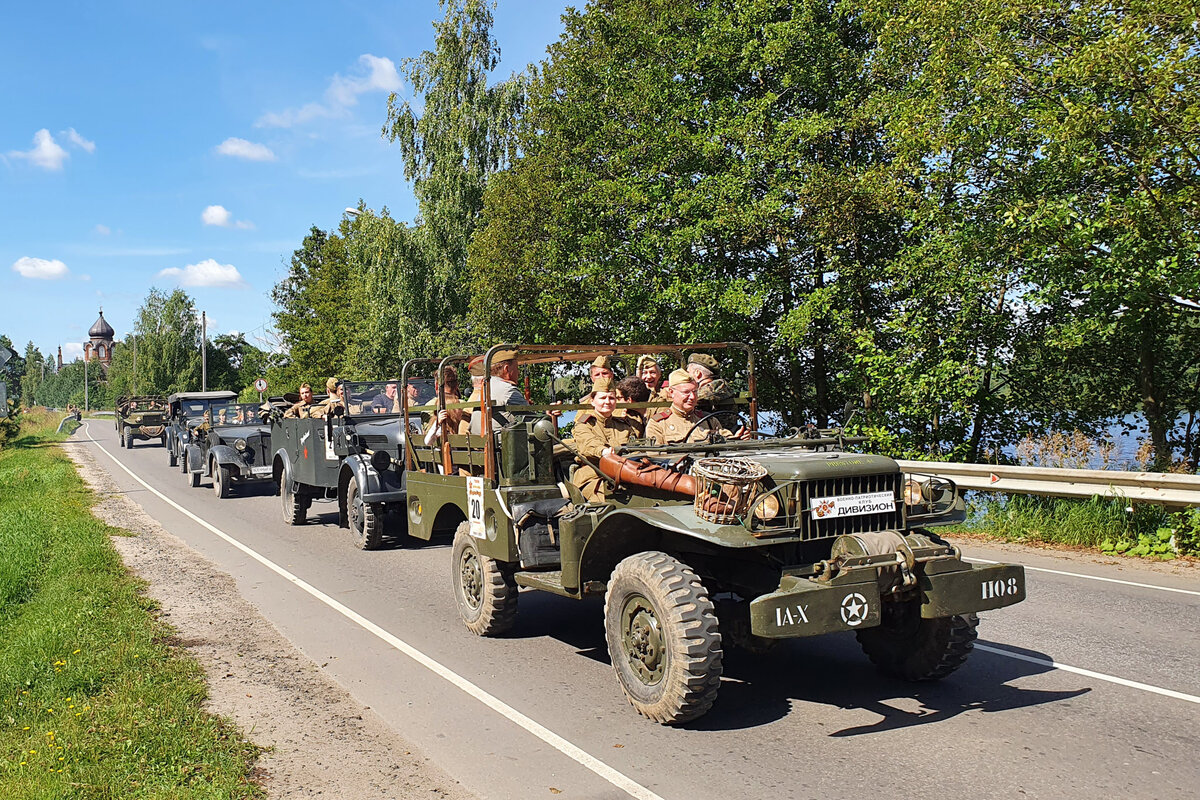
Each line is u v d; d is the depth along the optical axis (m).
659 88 20.92
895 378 15.53
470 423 7.48
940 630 5.23
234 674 6.06
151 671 5.99
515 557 6.35
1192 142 10.73
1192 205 11.05
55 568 9.74
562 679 5.88
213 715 5.18
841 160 18.16
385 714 5.23
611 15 23.73
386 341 30.64
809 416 22.19
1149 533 9.86
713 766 4.33
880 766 4.27
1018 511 11.02
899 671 5.53
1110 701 5.12
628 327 21.47
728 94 20.30
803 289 19.58
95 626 7.15
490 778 4.27
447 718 5.14
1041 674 5.66
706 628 4.66
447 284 29.88
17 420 41.25
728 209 17.64
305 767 4.44
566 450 6.87
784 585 4.54
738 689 5.52
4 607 8.27
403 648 6.71
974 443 16.47
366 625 7.45
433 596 8.58
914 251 15.12
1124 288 11.97
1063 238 12.03
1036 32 12.23
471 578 7.17
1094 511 10.27
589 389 8.78
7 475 22.03
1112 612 7.23
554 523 6.36
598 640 6.91
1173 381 15.34
